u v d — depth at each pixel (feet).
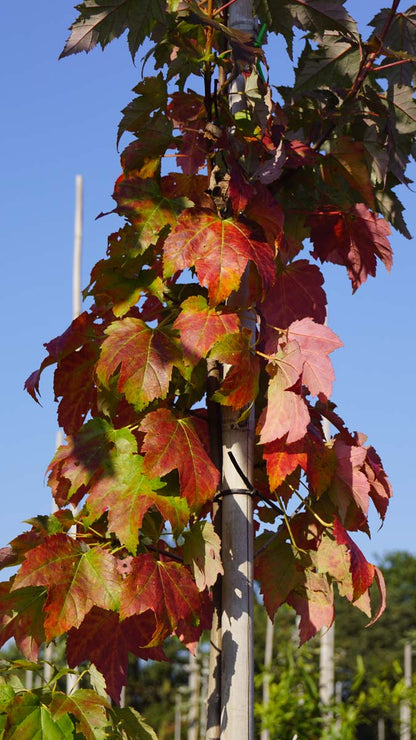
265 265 4.09
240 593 4.14
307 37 4.64
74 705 3.99
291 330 4.17
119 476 4.08
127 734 4.24
